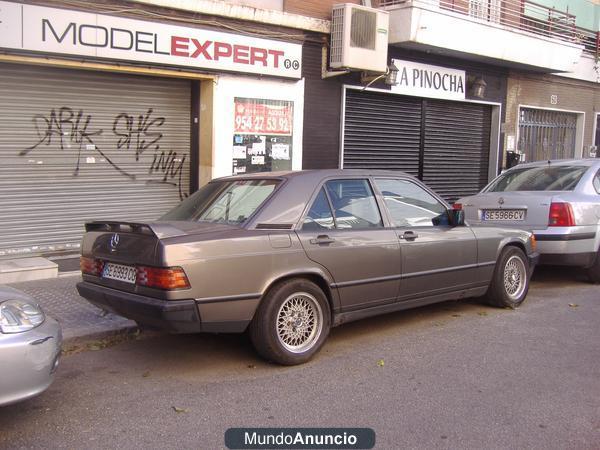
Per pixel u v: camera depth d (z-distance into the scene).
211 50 9.31
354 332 6.05
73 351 5.52
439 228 6.20
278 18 10.04
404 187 6.13
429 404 4.25
